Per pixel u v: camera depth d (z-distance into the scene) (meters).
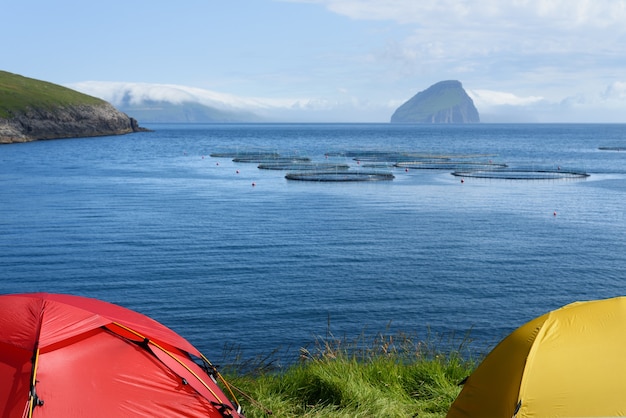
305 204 61.41
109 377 6.12
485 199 65.75
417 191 72.81
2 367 5.77
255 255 37.59
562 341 6.51
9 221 50.19
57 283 31.09
